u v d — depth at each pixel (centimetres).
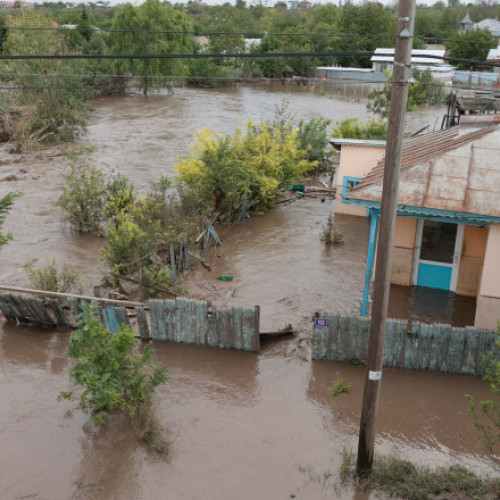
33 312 1112
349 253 1552
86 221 1698
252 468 755
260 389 933
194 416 863
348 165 1841
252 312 1002
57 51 3394
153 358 1013
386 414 873
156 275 1292
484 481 712
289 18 8906
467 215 977
